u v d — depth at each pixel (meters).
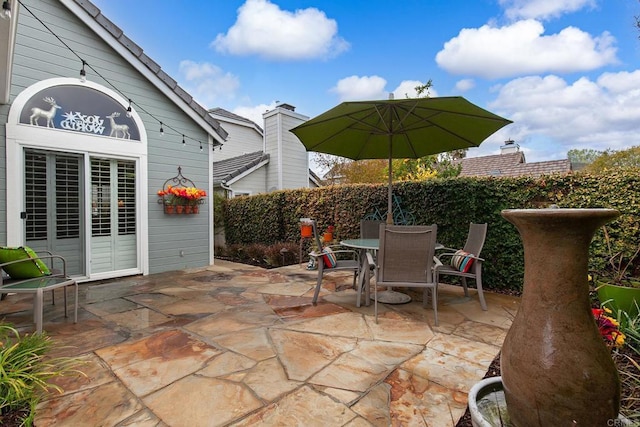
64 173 5.01
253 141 14.55
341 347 2.67
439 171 8.17
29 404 1.87
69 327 3.16
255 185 10.45
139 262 5.77
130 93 5.67
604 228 3.65
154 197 6.00
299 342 2.78
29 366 2.07
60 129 4.91
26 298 4.25
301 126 3.75
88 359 2.48
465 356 2.51
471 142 4.25
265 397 1.98
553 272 1.19
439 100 3.05
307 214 7.29
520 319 1.27
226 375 2.24
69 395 2.01
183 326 3.18
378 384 2.12
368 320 3.32
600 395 1.12
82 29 5.15
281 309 3.71
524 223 1.24
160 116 6.07
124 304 3.95
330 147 4.50
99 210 5.36
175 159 6.29
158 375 2.24
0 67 3.41
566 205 3.92
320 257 3.94
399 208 5.36
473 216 4.56
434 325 3.17
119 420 1.78
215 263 7.21
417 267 3.17
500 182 4.39
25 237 4.66
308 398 1.97
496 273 4.50
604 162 10.49
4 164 4.46
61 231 4.98
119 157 5.54
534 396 1.16
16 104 4.54
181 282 5.17
